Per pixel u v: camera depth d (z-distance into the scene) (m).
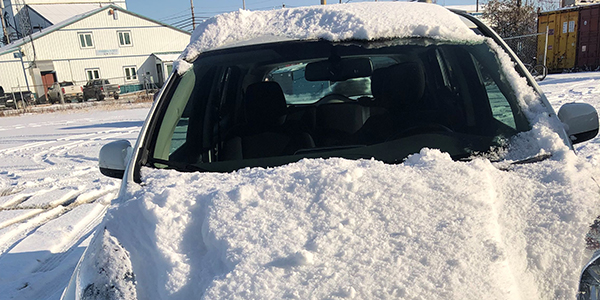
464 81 2.18
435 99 2.23
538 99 1.93
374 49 2.24
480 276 1.09
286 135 2.20
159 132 2.02
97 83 34.53
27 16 48.12
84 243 3.95
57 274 3.35
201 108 2.33
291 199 1.43
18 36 56.31
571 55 22.97
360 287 1.09
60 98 33.22
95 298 1.26
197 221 1.45
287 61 2.31
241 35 2.44
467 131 1.98
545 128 1.76
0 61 37.00
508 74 2.04
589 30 22.28
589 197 1.34
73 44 40.19
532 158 1.64
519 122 1.87
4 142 12.09
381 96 2.30
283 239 1.27
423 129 2.05
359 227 1.28
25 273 3.40
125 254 1.40
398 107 2.23
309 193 1.44
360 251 1.20
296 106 2.45
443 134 1.97
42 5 55.38
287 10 2.57
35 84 37.44
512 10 24.62
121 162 1.99
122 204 1.61
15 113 25.27
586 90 11.94
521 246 1.22
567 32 22.92
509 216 1.32
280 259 1.20
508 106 1.96
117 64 42.19
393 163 1.81
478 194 1.36
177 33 44.62
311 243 1.24
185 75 2.29
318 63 2.32
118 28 41.88
